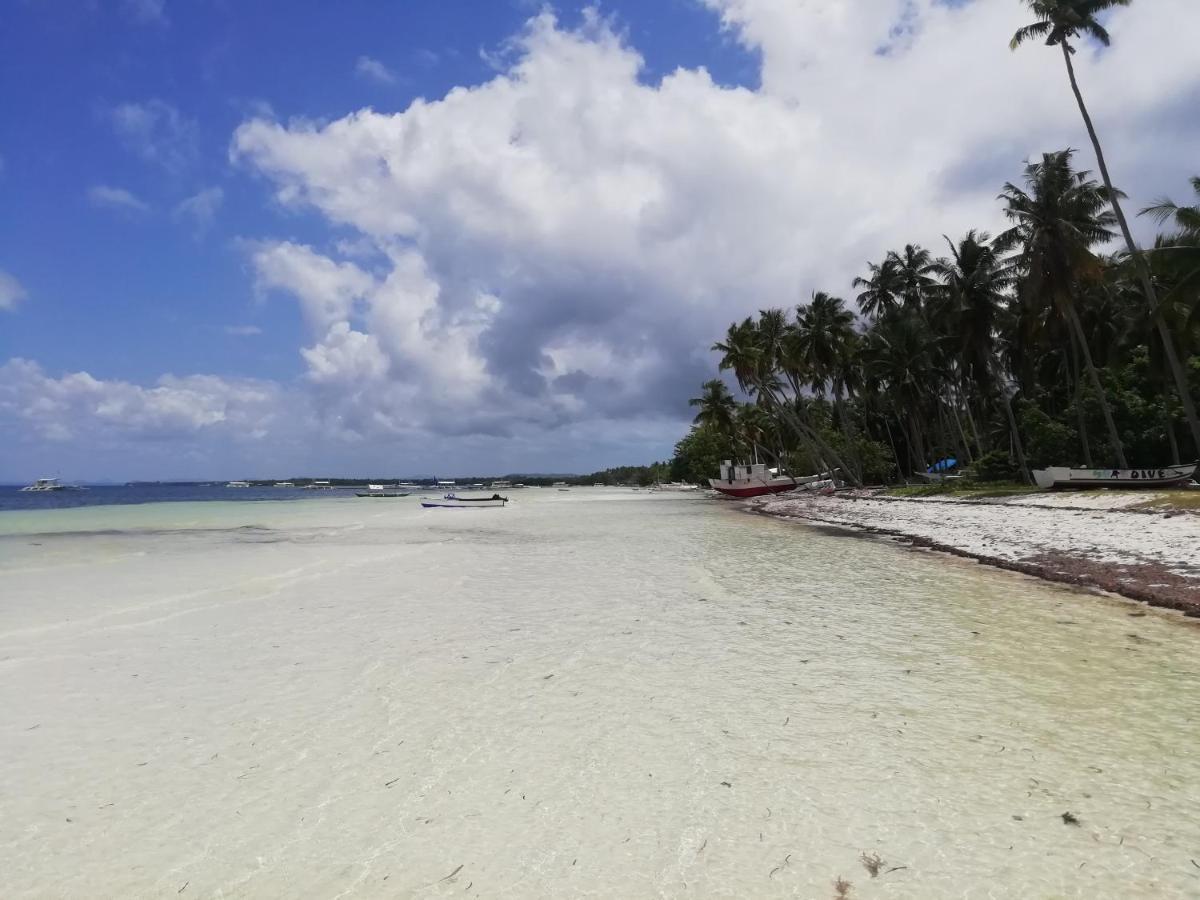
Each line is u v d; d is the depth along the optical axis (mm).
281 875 4238
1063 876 4055
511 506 61875
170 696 7547
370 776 5566
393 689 7727
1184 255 26625
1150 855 4242
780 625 10555
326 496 118562
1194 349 36094
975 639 9469
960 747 5891
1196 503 22719
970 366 46219
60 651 9453
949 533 23109
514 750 6023
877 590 13445
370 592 14109
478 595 13641
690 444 102500
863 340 56656
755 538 25156
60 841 4676
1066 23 28156
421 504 67062
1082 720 6445
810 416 73000
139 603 12977
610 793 5203
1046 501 29906
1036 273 33781
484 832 4684
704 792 5191
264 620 11359
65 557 21406
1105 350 42125
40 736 6469
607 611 11836
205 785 5453
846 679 7836
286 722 6766
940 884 4000
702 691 7508
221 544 26203
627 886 4047
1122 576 13398
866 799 5027
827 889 3982
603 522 36938
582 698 7352
